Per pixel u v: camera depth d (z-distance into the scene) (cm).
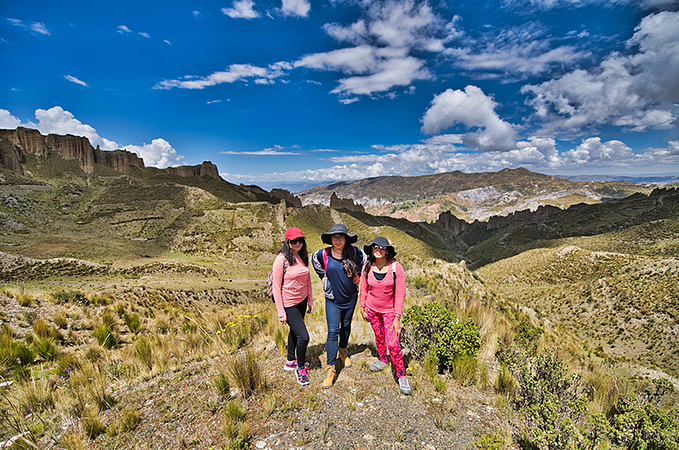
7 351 577
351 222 16712
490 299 1520
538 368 414
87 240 10894
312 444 286
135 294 2059
